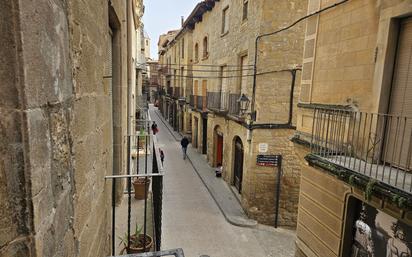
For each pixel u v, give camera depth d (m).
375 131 3.72
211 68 14.63
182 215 9.53
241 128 10.27
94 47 1.76
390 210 3.11
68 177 1.21
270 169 9.14
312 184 4.79
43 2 0.91
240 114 10.05
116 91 4.43
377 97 3.71
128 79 6.50
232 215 9.51
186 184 12.62
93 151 1.75
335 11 4.57
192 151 19.09
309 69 5.32
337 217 4.09
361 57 4.01
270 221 9.36
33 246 0.84
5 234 0.79
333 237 4.18
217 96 13.55
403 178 3.04
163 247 7.55
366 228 3.69
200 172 14.25
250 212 9.30
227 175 12.45
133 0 7.92
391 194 2.85
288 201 9.23
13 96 0.78
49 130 0.98
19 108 0.79
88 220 1.62
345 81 4.33
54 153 1.03
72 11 1.26
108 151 2.58
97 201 1.92
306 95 5.41
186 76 20.14
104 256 2.29
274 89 8.80
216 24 13.70
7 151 0.79
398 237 3.23
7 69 0.77
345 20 4.34
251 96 9.09
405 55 3.48
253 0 8.97
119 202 4.53
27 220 0.83
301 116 5.55
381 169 3.57
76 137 1.34
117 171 4.47
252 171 9.15
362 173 3.41
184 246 7.71
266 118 8.91
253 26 8.98
